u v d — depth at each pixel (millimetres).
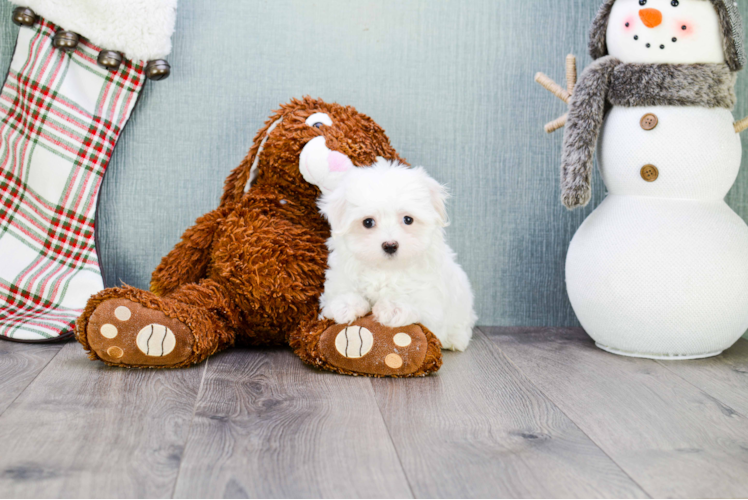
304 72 1589
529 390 1146
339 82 1597
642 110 1341
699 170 1317
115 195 1578
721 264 1306
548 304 1675
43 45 1495
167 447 871
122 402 1034
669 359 1362
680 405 1083
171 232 1602
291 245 1326
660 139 1315
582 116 1361
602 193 1668
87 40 1515
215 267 1343
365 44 1593
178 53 1561
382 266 1166
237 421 967
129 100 1533
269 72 1584
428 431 950
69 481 773
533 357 1365
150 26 1475
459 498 758
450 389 1144
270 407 1029
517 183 1645
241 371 1218
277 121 1436
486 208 1645
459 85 1615
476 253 1653
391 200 1134
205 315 1281
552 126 1457
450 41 1606
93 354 1188
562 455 877
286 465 828
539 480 804
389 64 1601
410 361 1179
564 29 1624
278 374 1206
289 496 753
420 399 1087
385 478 801
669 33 1306
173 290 1399
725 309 1315
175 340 1188
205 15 1558
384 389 1135
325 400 1069
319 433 930
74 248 1523
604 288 1348
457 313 1365
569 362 1331
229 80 1579
